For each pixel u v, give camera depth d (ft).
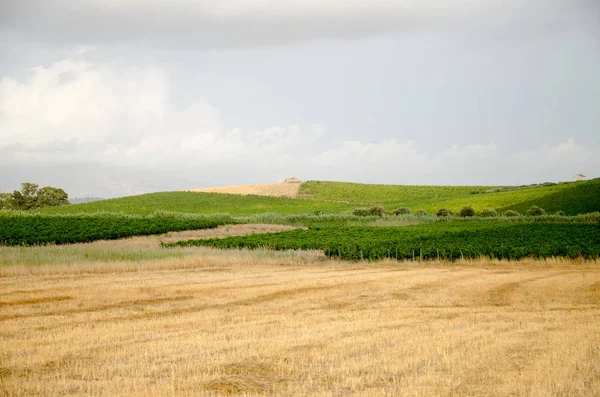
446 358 45.44
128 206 410.11
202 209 398.21
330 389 38.32
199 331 57.41
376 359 45.44
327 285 94.32
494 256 135.03
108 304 75.41
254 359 46.01
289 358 46.32
